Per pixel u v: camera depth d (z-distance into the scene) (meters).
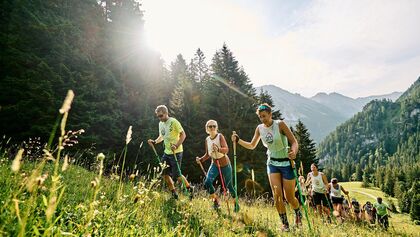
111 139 17.59
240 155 24.34
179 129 6.24
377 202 9.91
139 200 2.25
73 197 3.10
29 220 1.49
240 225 4.00
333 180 10.15
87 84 16.59
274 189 4.78
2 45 13.96
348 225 6.25
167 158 6.16
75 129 14.52
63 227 1.86
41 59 14.50
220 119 27.22
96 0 21.62
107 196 3.25
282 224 4.59
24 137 13.21
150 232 2.46
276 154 4.96
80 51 17.67
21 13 14.77
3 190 2.11
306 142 38.62
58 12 17.84
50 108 13.76
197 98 30.73
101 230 1.96
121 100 20.41
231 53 33.06
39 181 1.16
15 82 13.23
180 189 6.50
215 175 5.89
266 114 4.92
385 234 5.86
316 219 5.67
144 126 20.16
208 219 3.92
